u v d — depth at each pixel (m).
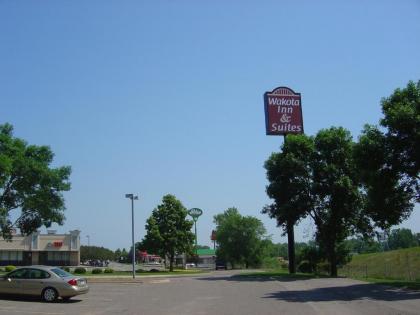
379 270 55.16
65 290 20.88
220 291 26.34
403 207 28.50
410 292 22.56
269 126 49.97
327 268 48.75
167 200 65.62
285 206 42.16
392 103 26.38
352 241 46.78
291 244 47.72
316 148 42.41
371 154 26.23
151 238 64.12
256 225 103.44
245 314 16.06
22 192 37.16
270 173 43.75
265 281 34.62
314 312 16.23
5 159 33.59
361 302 18.92
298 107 50.97
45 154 38.62
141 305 19.53
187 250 65.62
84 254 144.62
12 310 17.89
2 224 37.16
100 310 17.86
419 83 26.47
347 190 40.38
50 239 92.25
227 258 103.94
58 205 38.66
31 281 21.11
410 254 65.06
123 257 154.25
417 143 24.72
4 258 89.69
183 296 23.56
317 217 43.34
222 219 111.50
